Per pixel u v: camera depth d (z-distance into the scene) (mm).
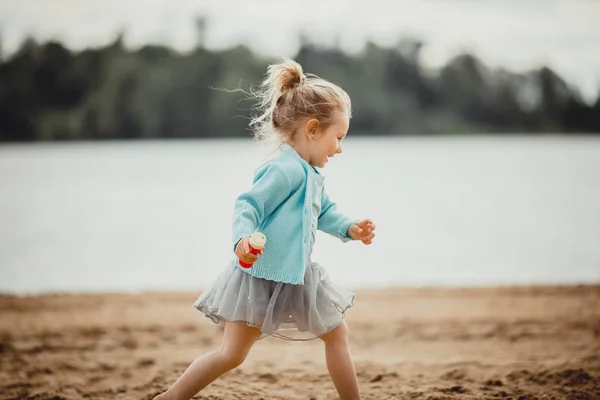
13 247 15383
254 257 4023
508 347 7277
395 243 15328
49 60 96312
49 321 8836
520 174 33062
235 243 4176
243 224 4219
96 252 14680
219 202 23828
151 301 10109
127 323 8711
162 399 4242
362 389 5648
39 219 20109
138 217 20359
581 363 6324
